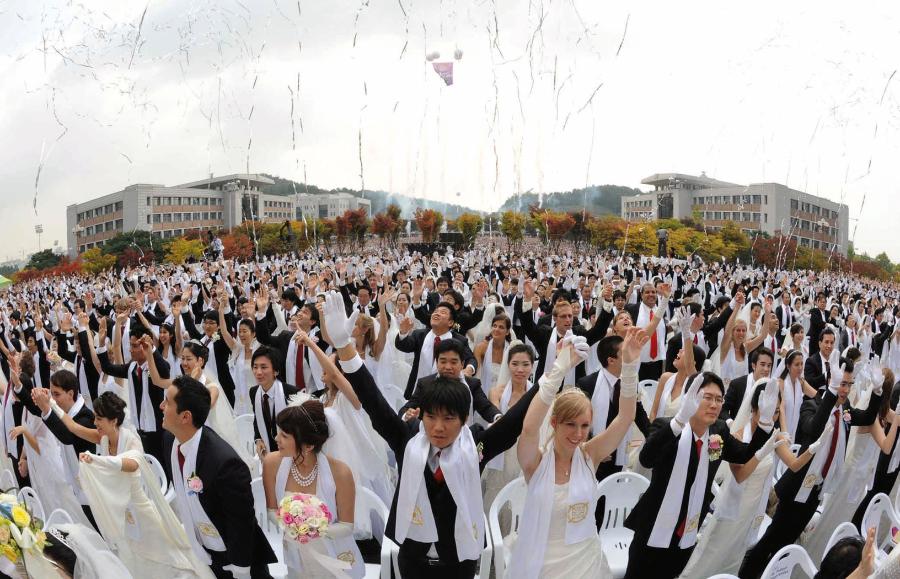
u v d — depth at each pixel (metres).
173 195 63.66
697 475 4.69
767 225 71.00
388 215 58.31
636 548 4.82
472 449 4.07
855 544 3.73
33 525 3.46
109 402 5.26
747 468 5.08
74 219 58.38
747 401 5.50
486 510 6.10
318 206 80.75
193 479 4.30
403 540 4.11
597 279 21.72
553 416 4.18
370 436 6.64
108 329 12.63
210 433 4.47
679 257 57.09
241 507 4.34
